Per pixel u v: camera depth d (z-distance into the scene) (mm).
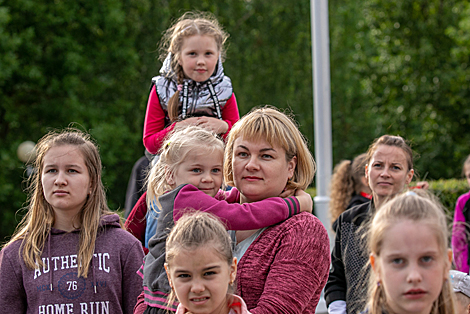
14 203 12742
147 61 14492
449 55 15992
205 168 2336
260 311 1940
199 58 3295
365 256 2932
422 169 15906
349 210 3234
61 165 2613
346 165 4992
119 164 14477
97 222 2660
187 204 2225
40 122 13727
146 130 3348
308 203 2277
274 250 2098
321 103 6254
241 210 2148
